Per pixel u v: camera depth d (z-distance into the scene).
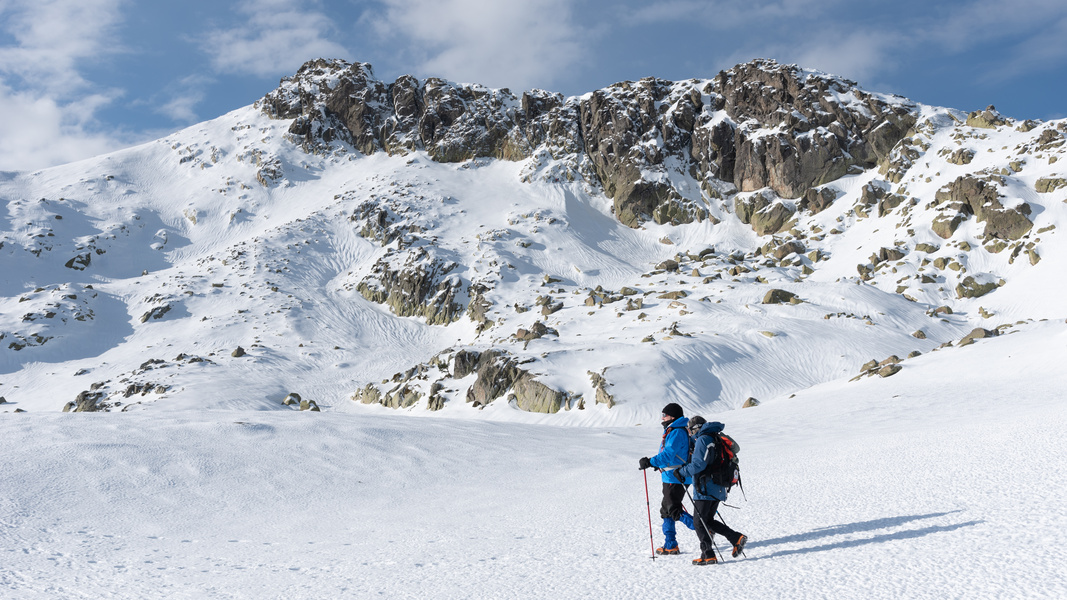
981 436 10.41
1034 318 53.50
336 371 60.41
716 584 4.61
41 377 59.72
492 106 126.00
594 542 6.95
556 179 112.06
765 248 86.62
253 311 74.12
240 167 120.06
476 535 8.50
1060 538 4.45
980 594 3.69
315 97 131.88
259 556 8.42
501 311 70.81
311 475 15.61
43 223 93.50
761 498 8.23
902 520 5.73
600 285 78.19
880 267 68.81
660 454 5.65
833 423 20.41
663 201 104.56
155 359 60.44
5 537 10.01
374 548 8.34
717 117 109.62
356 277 86.31
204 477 14.73
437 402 43.34
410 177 112.62
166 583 6.81
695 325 52.31
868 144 95.25
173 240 100.19
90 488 13.28
